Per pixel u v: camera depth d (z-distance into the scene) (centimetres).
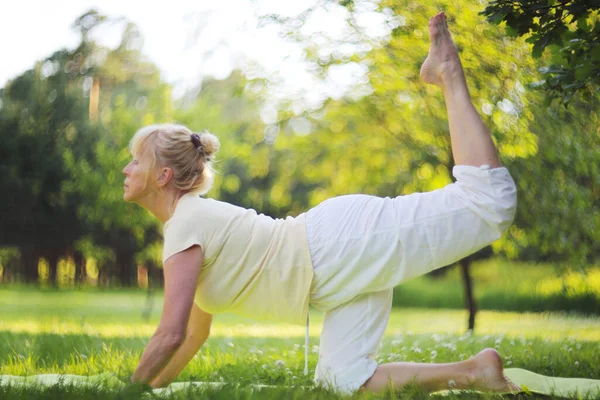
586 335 860
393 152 1143
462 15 871
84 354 516
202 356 501
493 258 1886
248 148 1327
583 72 415
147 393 271
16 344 562
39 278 2819
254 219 322
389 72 1009
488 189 310
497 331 981
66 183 1975
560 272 1094
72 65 2547
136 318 1327
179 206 320
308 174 1243
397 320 1480
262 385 331
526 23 378
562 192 937
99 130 2367
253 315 330
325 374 312
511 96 896
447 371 309
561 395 308
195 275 306
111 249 2681
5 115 2494
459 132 320
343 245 313
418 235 312
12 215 2545
